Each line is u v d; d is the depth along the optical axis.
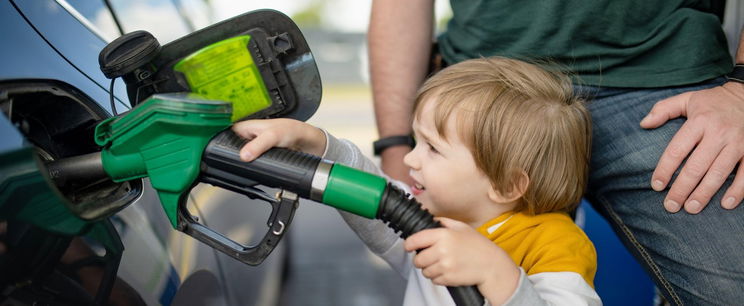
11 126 0.71
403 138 1.52
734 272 1.07
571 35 1.25
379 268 2.63
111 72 0.79
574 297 1.00
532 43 1.29
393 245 1.28
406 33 1.52
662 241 1.16
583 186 1.22
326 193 0.77
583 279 1.03
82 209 0.78
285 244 2.36
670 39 1.23
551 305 0.93
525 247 1.12
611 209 1.29
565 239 1.10
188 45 0.82
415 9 1.52
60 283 0.72
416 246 0.79
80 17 1.01
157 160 0.78
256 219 1.51
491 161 1.10
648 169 1.17
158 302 0.85
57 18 0.94
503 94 1.11
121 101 0.97
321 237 2.94
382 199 0.77
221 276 1.16
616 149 1.24
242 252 0.81
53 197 0.73
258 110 0.88
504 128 1.09
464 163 1.10
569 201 1.19
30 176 0.71
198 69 0.83
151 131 0.77
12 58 0.80
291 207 0.79
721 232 1.08
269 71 0.85
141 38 0.79
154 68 0.83
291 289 2.35
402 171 1.51
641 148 1.19
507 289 0.84
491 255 0.83
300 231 3.00
